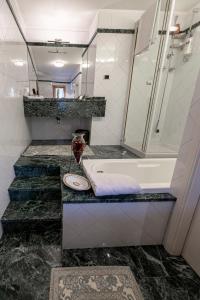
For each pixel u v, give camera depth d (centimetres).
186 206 123
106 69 251
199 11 208
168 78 254
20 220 150
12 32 183
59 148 254
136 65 245
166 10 201
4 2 155
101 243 140
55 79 286
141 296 108
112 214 130
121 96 267
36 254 133
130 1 204
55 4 205
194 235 125
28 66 272
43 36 264
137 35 231
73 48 277
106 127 280
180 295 110
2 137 152
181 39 236
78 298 104
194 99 113
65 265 125
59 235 154
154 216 137
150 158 220
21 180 187
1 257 129
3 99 154
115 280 116
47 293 106
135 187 131
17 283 112
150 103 235
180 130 235
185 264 131
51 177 197
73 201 121
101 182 129
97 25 230
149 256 137
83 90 297
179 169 128
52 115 255
